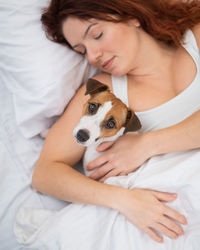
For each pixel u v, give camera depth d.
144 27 1.66
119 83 1.71
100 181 1.55
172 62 1.72
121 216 1.37
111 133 1.48
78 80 1.84
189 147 1.46
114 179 1.48
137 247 1.30
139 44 1.66
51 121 1.90
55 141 1.61
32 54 1.68
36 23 1.70
